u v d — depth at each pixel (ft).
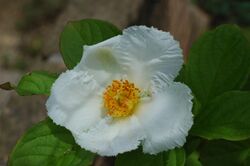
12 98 1.57
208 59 0.76
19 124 1.50
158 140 0.68
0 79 1.93
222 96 0.73
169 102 0.70
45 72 0.75
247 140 0.84
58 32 2.29
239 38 0.76
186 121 0.67
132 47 0.71
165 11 1.81
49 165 0.71
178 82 0.70
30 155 0.71
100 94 0.74
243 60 0.76
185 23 1.91
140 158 0.70
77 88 0.72
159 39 0.69
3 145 1.45
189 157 0.79
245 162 0.81
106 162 1.37
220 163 0.84
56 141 0.72
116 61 0.72
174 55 0.70
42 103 1.55
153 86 0.72
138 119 0.72
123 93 0.73
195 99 0.73
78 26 0.77
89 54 0.71
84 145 0.70
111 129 0.72
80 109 0.72
